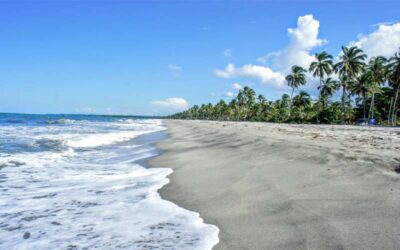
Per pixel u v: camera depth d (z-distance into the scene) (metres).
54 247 5.93
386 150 12.87
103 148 22.61
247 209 7.62
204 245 5.87
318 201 7.45
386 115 87.62
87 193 9.70
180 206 8.29
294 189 8.56
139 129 52.53
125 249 5.79
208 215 7.49
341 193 7.77
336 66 78.88
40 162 15.45
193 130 44.62
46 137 27.88
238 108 146.50
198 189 9.84
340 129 37.59
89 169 14.02
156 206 8.33
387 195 7.22
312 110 98.19
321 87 86.06
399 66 66.12
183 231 6.57
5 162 14.87
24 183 11.08
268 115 112.25
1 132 32.84
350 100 89.69
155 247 5.84
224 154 16.17
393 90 78.81
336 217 6.45
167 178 11.84
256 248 5.62
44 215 7.68
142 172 13.28
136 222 7.15
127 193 9.69
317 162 11.02
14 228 6.85
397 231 5.61
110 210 8.02
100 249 5.80
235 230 6.47
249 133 27.08
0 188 10.30
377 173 8.77
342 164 10.17
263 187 9.15
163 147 23.00
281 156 13.11
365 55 76.31
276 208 7.41
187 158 16.44
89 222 7.17
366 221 6.11
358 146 14.62
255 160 13.16
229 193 9.04
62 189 10.23
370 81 77.56
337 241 5.49
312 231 5.98
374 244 5.26
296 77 97.94
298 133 27.09
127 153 19.98
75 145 23.73
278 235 6.02
